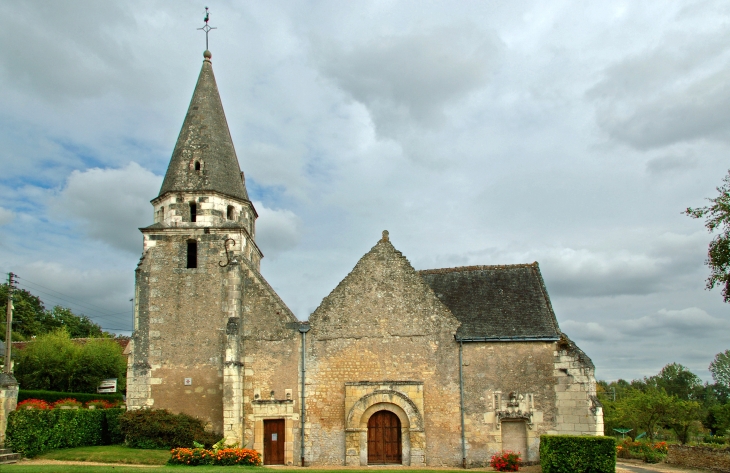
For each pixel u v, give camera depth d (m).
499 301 24.86
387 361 23.36
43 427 21.08
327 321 23.84
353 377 23.25
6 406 20.67
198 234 24.45
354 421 22.64
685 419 42.09
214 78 27.78
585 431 21.95
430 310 23.78
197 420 22.53
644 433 43.91
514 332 23.34
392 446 22.80
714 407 51.81
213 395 23.00
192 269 24.17
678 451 26.33
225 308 23.75
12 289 30.77
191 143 25.77
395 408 22.89
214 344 23.44
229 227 24.45
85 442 23.42
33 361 41.12
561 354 22.84
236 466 19.58
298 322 23.89
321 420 22.95
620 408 47.56
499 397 22.73
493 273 26.31
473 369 23.09
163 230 24.42
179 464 19.97
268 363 23.52
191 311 23.75
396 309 23.88
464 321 24.06
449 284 26.22
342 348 23.55
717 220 19.30
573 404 22.31
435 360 23.28
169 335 23.55
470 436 22.48
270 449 22.88
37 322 57.97
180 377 23.19
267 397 23.17
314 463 22.58
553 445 19.11
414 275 24.23
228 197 25.45
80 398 35.41
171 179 25.38
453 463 22.33
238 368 22.81
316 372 23.36
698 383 92.75
